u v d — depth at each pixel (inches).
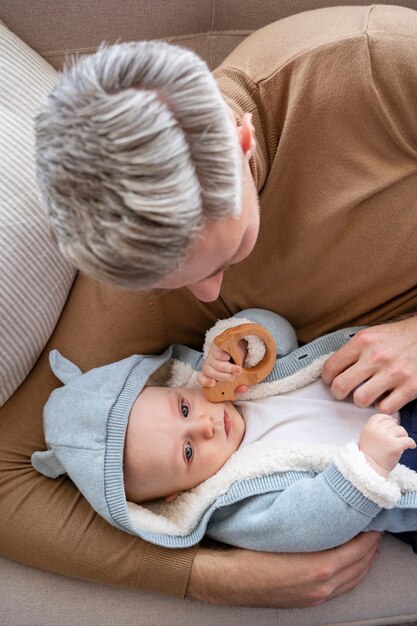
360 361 35.1
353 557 33.0
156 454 35.0
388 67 29.6
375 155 32.0
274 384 38.1
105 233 17.9
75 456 34.2
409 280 36.1
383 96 30.1
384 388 34.4
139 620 35.9
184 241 18.4
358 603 35.5
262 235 35.2
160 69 17.6
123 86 17.6
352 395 37.1
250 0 43.8
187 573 33.9
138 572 34.3
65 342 38.8
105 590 36.5
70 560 34.8
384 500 30.3
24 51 42.8
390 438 30.7
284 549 32.8
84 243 18.5
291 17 34.2
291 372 38.1
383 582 35.7
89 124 17.0
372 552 34.8
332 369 36.3
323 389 37.9
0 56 40.5
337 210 33.0
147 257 18.3
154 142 16.9
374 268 35.6
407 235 33.8
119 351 38.9
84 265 19.3
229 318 38.6
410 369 34.1
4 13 43.9
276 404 37.8
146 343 39.5
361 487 30.4
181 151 17.4
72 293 40.0
